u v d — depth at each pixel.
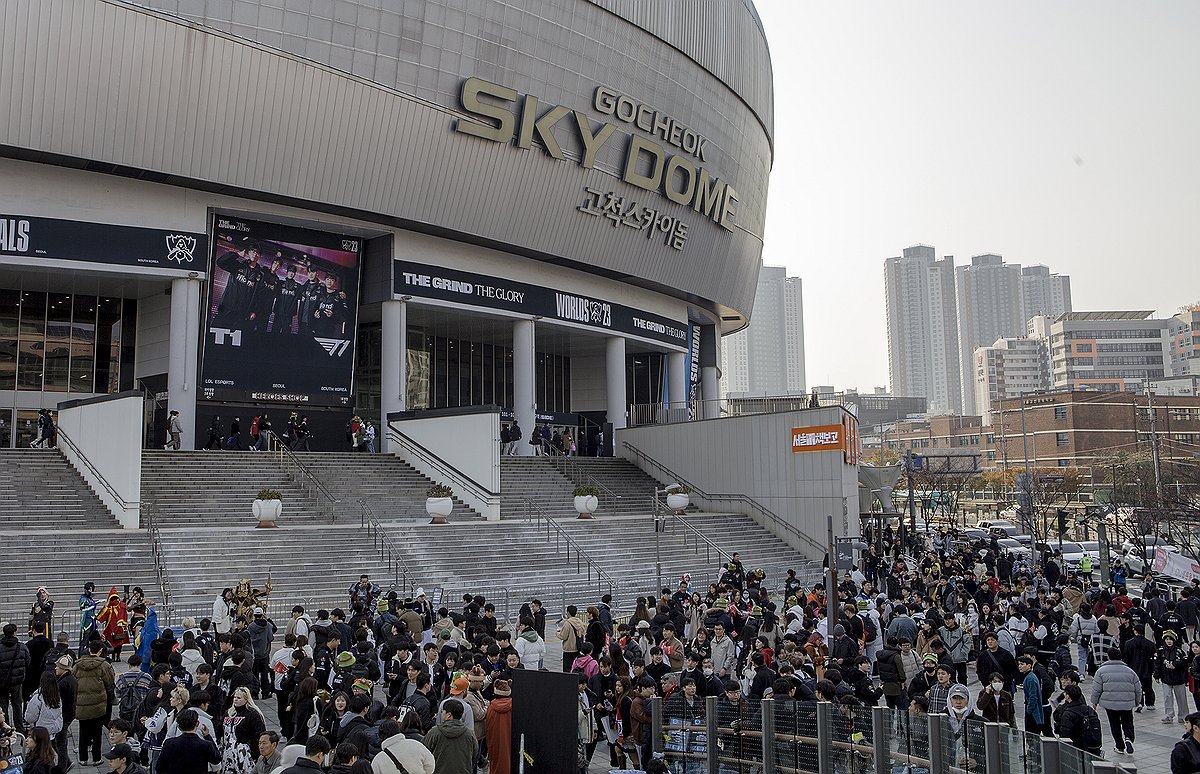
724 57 49.59
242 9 34.03
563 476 41.97
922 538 47.59
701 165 49.47
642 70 44.78
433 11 37.59
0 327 37.91
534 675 10.02
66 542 23.75
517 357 46.09
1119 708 13.00
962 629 15.94
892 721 9.60
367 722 9.19
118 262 34.47
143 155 33.47
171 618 21.30
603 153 44.25
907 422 146.12
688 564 32.16
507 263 44.88
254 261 38.25
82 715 11.51
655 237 48.88
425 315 45.03
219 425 35.38
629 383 58.97
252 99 34.66
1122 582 30.73
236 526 27.47
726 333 69.69
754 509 40.81
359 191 37.94
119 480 26.44
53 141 32.00
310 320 39.62
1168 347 142.25
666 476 44.66
